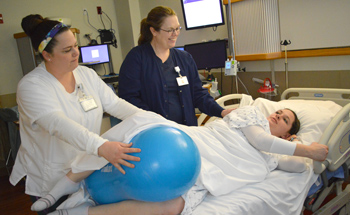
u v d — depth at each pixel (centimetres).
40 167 139
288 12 265
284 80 287
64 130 115
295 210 145
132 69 193
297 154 149
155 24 181
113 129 132
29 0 419
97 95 151
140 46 199
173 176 102
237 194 139
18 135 306
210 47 307
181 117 203
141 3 468
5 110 295
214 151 149
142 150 106
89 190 126
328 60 253
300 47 265
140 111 146
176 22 181
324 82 260
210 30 351
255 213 134
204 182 133
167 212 119
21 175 146
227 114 178
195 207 131
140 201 119
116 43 502
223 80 343
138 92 196
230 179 141
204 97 208
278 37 276
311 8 250
